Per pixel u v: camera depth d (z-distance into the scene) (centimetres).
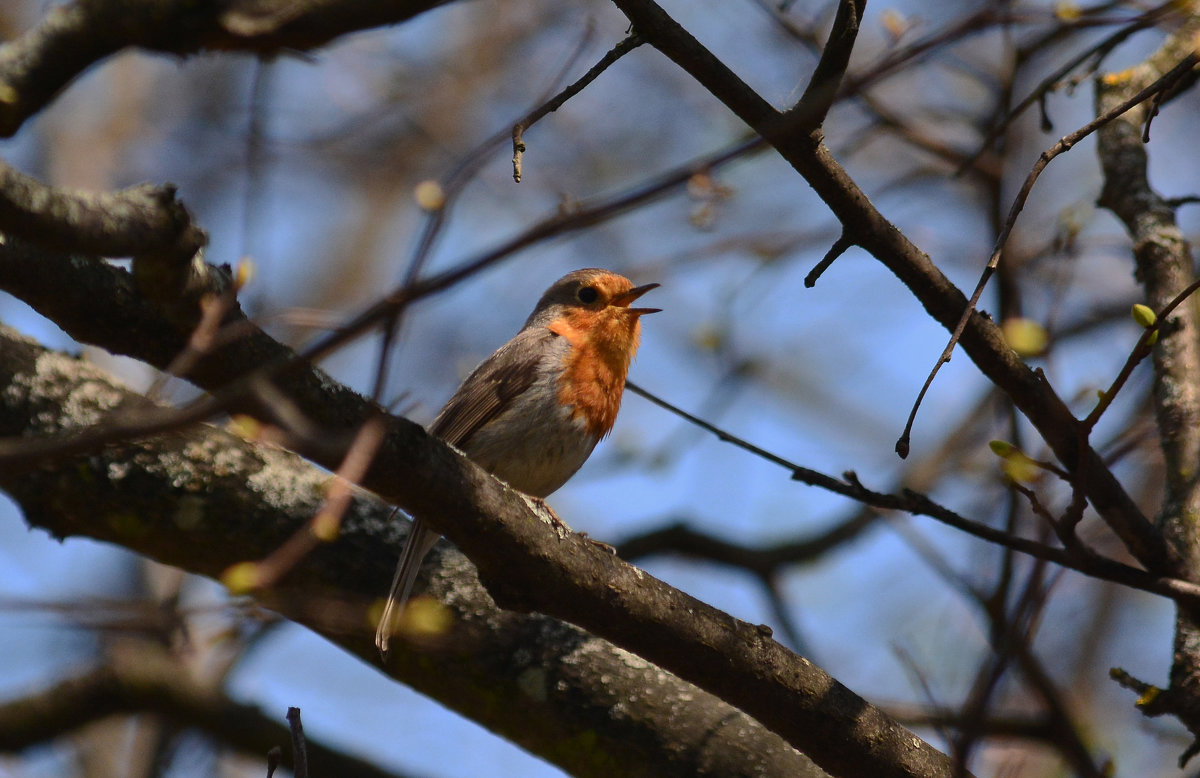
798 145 698
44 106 474
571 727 847
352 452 567
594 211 546
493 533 716
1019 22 819
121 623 866
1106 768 717
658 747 842
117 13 457
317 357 490
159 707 1123
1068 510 669
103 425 511
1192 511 815
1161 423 859
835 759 790
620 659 867
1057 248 1021
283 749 1134
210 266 617
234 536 851
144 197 544
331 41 472
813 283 764
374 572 868
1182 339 878
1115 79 1011
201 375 634
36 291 611
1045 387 721
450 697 864
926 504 711
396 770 1154
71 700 1113
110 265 626
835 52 660
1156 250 909
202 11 459
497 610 870
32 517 848
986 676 568
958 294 766
